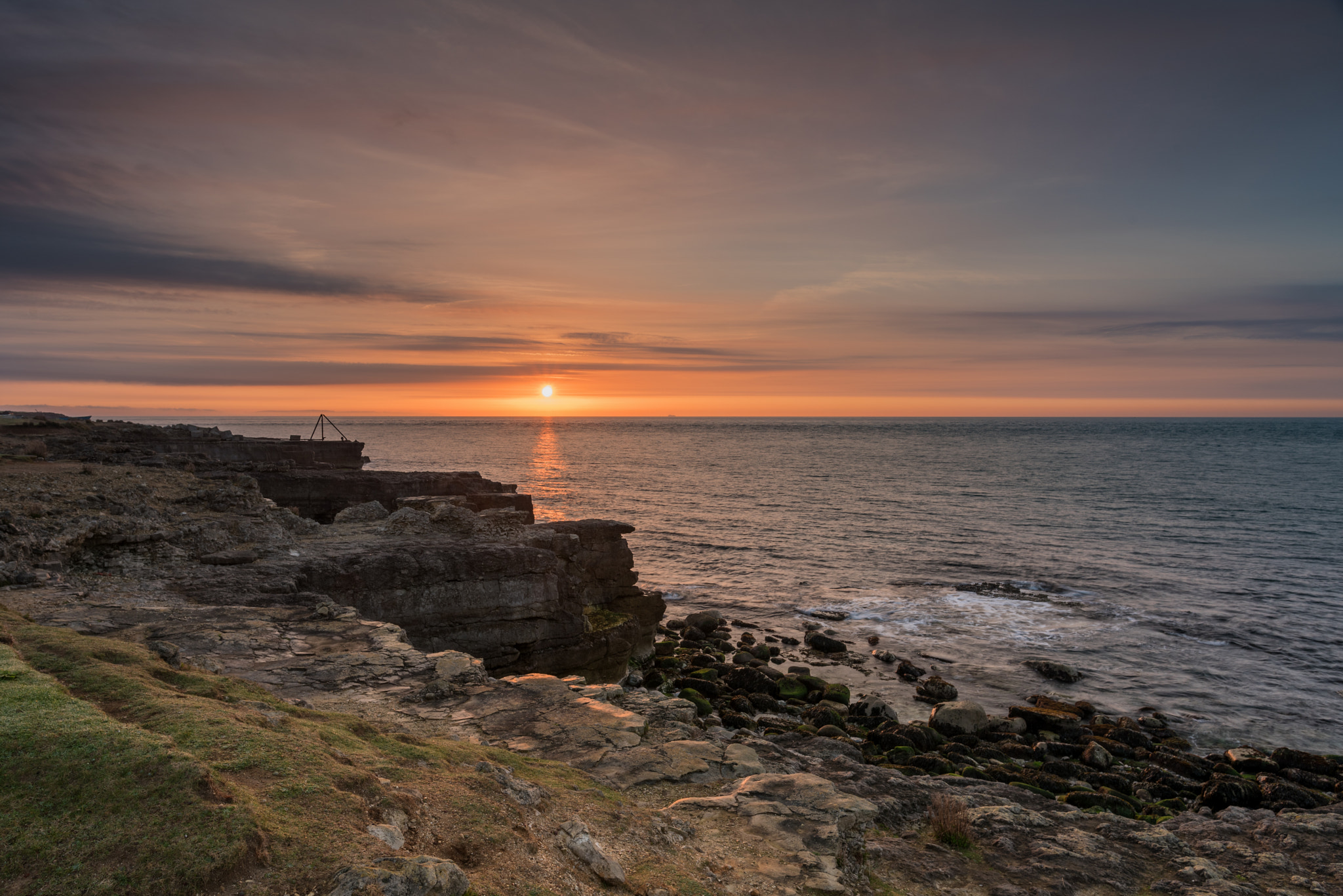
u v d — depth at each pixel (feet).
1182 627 138.41
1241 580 175.32
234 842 16.38
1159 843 41.34
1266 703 104.17
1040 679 112.98
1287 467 498.28
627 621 96.07
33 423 175.22
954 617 146.61
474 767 27.37
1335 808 50.88
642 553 211.82
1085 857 37.58
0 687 22.20
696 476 456.86
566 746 36.40
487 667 79.25
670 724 41.06
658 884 23.24
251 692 31.37
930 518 274.98
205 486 93.30
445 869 17.97
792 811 31.40
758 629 140.97
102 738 19.36
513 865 20.97
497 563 79.61
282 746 22.77
